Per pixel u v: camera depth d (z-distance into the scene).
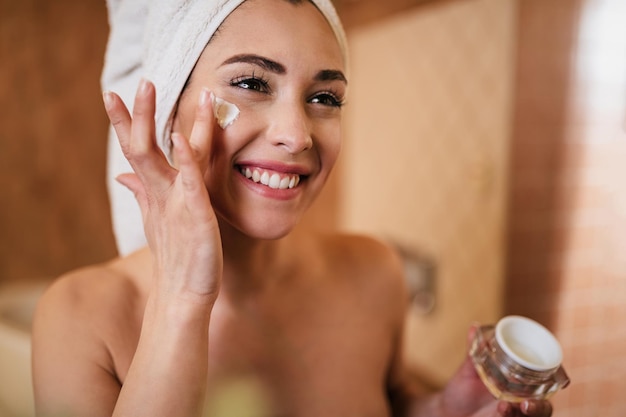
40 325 0.53
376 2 1.70
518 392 0.49
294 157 0.48
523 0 1.19
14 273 1.60
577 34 1.11
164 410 0.40
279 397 0.60
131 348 0.54
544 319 1.14
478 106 1.34
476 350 0.53
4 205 1.55
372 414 0.65
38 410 0.48
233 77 0.47
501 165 1.29
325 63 0.49
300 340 0.64
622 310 0.79
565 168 1.13
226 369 0.59
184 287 0.41
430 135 1.54
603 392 0.72
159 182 0.41
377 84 1.74
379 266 0.74
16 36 1.49
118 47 0.58
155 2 0.51
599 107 1.07
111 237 1.73
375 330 0.70
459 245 1.46
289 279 0.66
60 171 1.61
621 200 0.93
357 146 1.89
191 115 0.49
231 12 0.47
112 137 0.62
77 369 0.49
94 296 0.55
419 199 1.60
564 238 1.10
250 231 0.50
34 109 1.55
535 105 1.19
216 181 0.48
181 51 0.48
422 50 1.53
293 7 0.48
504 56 1.25
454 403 0.61
